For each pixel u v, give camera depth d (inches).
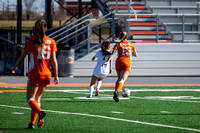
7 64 3122.5
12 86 2218.3
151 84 2377.0
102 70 1718.8
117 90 1558.8
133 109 1450.5
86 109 1443.2
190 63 2970.0
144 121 1215.6
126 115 1321.4
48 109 1438.2
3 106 1497.3
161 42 3134.8
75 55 3036.4
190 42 3120.1
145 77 2854.3
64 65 2770.7
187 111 1416.1
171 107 1507.1
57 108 1462.8
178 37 3250.5
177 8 3629.4
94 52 2888.8
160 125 1151.0
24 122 1177.4
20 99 1695.4
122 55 1630.2
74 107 1489.9
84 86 2257.6
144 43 2928.2
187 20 3501.5
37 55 1022.4
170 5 3779.5
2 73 3043.8
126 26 3063.5
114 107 1496.1
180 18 3499.0
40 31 1021.8
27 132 1029.8
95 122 1193.4
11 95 1825.8
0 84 2310.5
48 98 1742.1
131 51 1642.5
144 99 1728.6
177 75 2962.6
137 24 3400.6
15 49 3105.3
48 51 1032.2
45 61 1031.0
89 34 2920.8
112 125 1147.3
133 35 3218.5
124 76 1603.1
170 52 2945.4
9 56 3228.3
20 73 3011.8
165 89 2119.8
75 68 2874.0
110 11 3452.3
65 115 1314.0
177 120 1237.7
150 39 3186.5
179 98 1769.2
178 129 1092.5
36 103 1029.8
